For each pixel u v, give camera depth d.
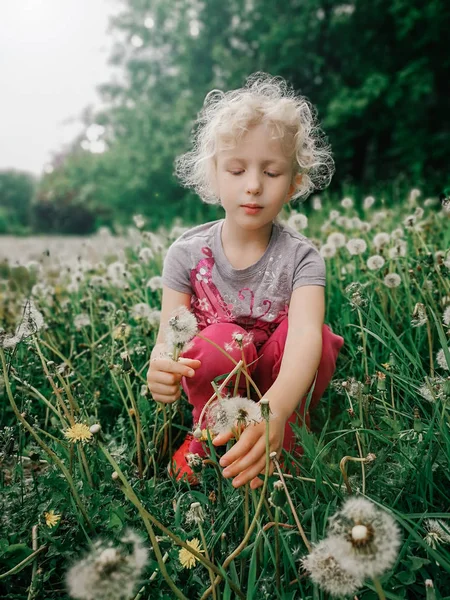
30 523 1.36
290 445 1.65
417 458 1.40
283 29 12.13
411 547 1.23
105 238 6.47
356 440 1.55
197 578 1.22
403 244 2.50
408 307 2.18
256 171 1.66
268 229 1.89
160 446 1.78
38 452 1.58
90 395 1.98
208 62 14.47
